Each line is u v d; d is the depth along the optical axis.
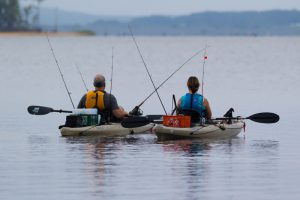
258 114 60.41
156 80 122.75
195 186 41.38
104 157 49.47
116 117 59.75
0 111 77.25
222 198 39.09
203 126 57.25
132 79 125.00
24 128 64.12
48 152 51.47
